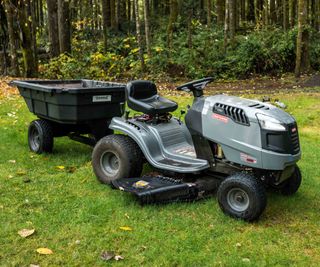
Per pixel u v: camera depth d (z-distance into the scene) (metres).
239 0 28.55
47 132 6.48
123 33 25.12
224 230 4.22
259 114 4.34
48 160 6.35
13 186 5.23
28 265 3.55
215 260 3.67
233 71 17.92
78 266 3.56
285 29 20.81
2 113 9.43
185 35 20.91
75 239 3.97
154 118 5.41
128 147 5.16
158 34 22.39
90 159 6.43
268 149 4.27
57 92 5.91
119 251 3.79
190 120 4.84
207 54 18.38
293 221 4.47
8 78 15.80
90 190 5.19
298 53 17.02
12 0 16.17
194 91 4.91
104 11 20.33
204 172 4.94
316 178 5.77
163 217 4.47
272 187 5.18
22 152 6.68
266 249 3.89
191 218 4.45
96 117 6.15
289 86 15.16
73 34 23.72
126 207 4.69
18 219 4.34
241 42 19.22
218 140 4.59
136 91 5.47
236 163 4.55
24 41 16.25
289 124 4.36
